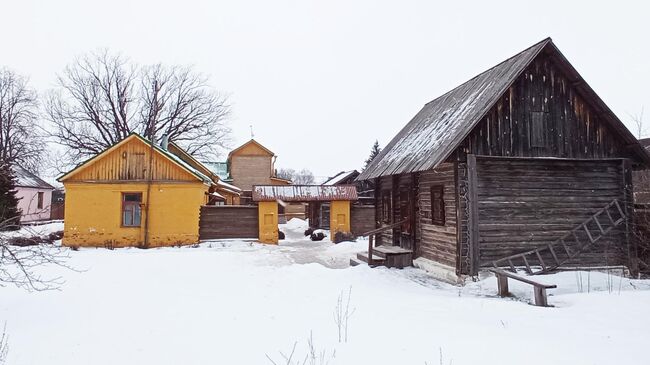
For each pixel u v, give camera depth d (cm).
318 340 636
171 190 2228
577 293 1019
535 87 1304
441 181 1406
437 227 1432
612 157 1331
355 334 665
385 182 1980
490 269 1138
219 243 2280
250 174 4597
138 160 2222
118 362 543
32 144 3969
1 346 590
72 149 4131
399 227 1773
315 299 964
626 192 1325
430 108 1986
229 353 578
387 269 1451
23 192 3641
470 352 568
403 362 536
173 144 2977
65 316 782
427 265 1457
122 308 848
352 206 2716
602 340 618
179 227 2222
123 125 4406
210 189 2869
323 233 2741
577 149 1311
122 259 1638
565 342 609
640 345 591
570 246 1300
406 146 1725
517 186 1298
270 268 1470
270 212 2381
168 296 973
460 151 1252
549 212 1305
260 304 901
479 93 1442
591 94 1295
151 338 646
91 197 2186
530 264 1284
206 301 924
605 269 1306
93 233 2169
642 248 1359
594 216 1295
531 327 700
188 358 559
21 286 953
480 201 1273
